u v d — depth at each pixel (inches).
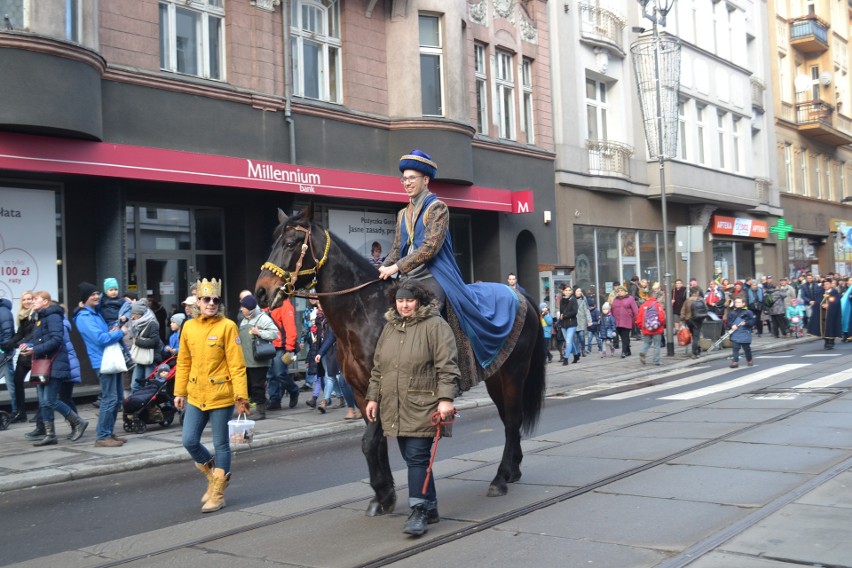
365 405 243.8
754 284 1061.8
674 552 199.2
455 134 750.5
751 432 362.0
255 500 284.8
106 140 530.3
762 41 1480.1
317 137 669.9
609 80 1074.1
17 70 460.8
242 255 646.5
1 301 472.7
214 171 573.3
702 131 1277.1
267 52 635.5
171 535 239.6
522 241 928.9
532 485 278.5
